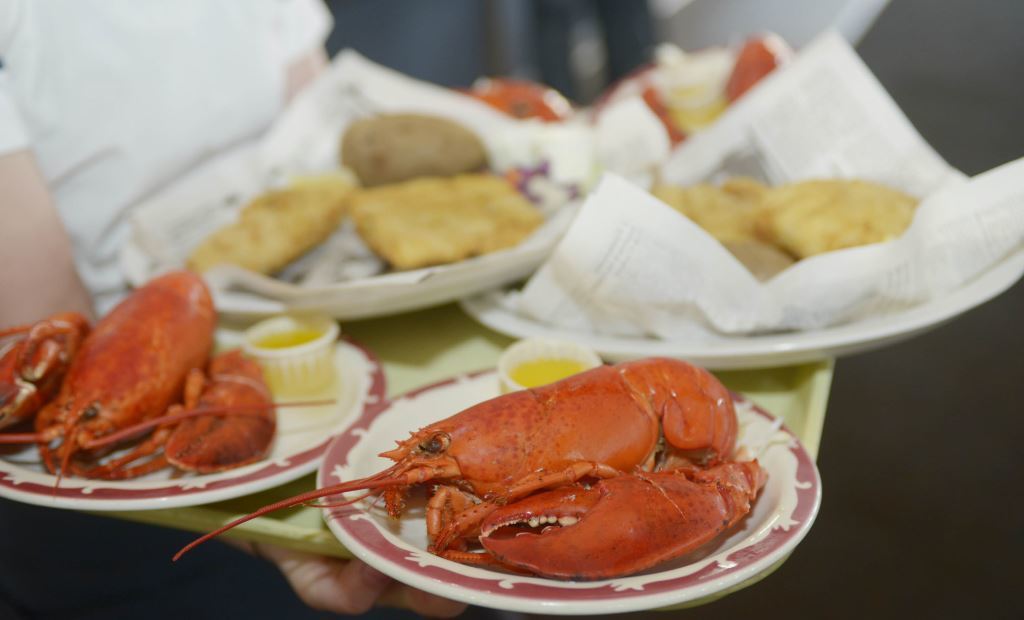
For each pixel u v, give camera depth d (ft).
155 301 2.61
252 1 3.44
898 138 3.08
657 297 2.60
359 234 3.18
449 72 6.55
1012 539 3.83
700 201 3.07
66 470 2.39
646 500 2.08
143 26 3.17
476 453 2.16
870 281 2.58
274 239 3.07
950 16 8.13
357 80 3.71
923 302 2.66
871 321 2.62
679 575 2.01
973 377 4.76
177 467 2.41
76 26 3.05
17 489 2.30
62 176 3.15
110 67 3.13
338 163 3.64
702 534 2.08
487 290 2.93
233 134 3.46
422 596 2.45
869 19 7.25
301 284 3.10
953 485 4.09
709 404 2.27
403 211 3.14
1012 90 6.67
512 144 3.49
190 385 2.54
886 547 3.85
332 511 2.18
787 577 3.77
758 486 2.20
